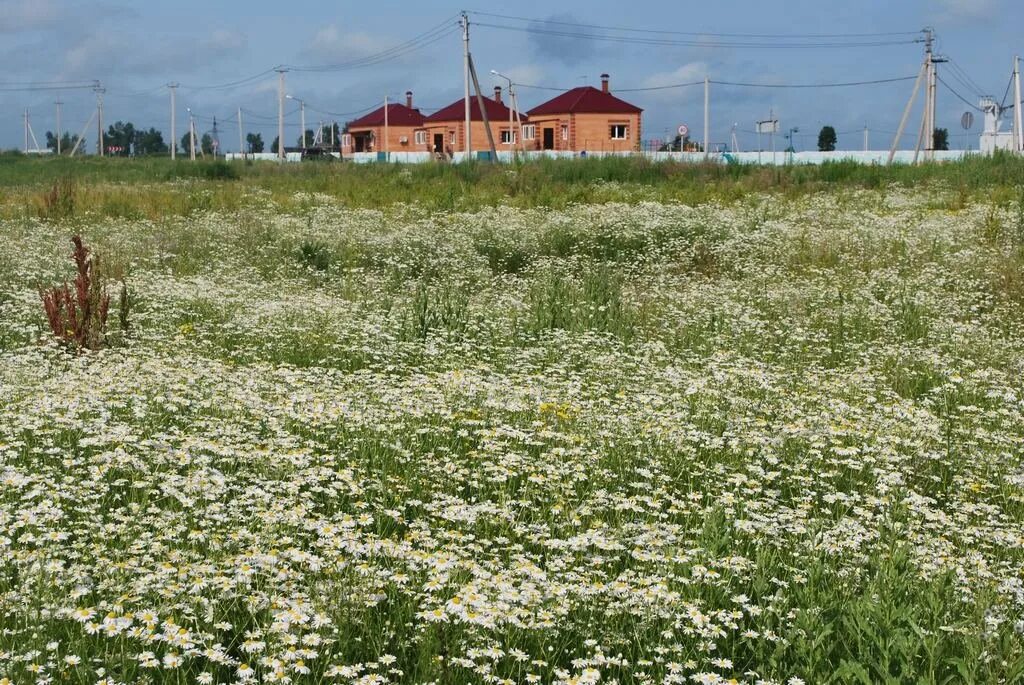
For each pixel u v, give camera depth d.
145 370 7.53
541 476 5.45
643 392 7.88
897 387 8.82
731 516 5.17
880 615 3.93
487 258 15.88
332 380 7.92
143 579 3.72
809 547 4.67
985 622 3.95
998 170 27.62
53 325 9.06
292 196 25.30
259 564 3.93
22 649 3.35
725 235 17.58
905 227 18.05
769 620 3.92
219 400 6.70
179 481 4.90
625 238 17.30
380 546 4.25
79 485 4.89
